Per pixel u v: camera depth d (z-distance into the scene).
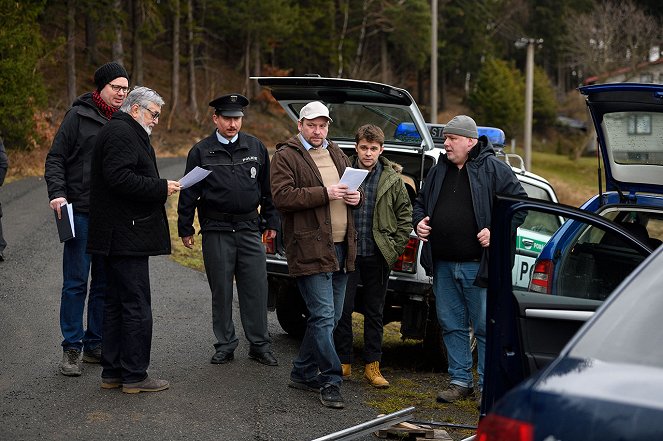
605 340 2.84
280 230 7.70
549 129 71.44
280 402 6.12
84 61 47.81
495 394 4.09
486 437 2.69
